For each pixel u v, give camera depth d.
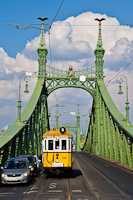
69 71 58.03
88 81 58.06
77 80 58.00
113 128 36.44
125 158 29.69
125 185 15.12
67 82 57.75
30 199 10.98
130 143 27.91
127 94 29.45
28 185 15.26
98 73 57.62
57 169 18.59
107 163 34.69
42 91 56.22
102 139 50.16
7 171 15.26
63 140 19.00
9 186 14.95
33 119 43.25
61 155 18.80
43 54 57.00
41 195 11.91
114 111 37.28
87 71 58.38
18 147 28.81
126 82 29.64
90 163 34.47
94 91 57.81
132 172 23.09
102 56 57.97
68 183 15.95
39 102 51.50
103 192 12.73
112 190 13.33
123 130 29.28
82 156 54.09
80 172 22.75
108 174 21.22
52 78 57.50
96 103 57.19
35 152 43.22
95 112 58.69
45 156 18.84
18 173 15.06
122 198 11.32
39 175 20.92
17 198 11.23
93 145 62.44
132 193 12.52
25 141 33.00
